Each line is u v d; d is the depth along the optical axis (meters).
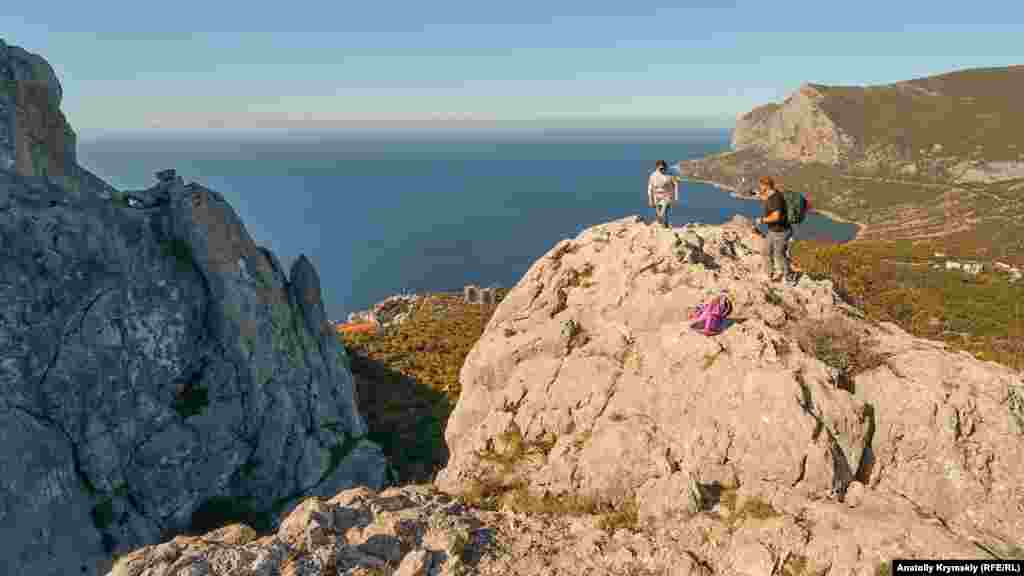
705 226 22.23
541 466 14.72
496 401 17.14
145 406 37.09
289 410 43.09
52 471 31.52
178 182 44.84
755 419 12.61
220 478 39.41
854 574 9.81
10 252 33.44
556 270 21.16
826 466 11.66
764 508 11.52
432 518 12.41
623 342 16.55
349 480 43.72
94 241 36.62
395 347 74.69
